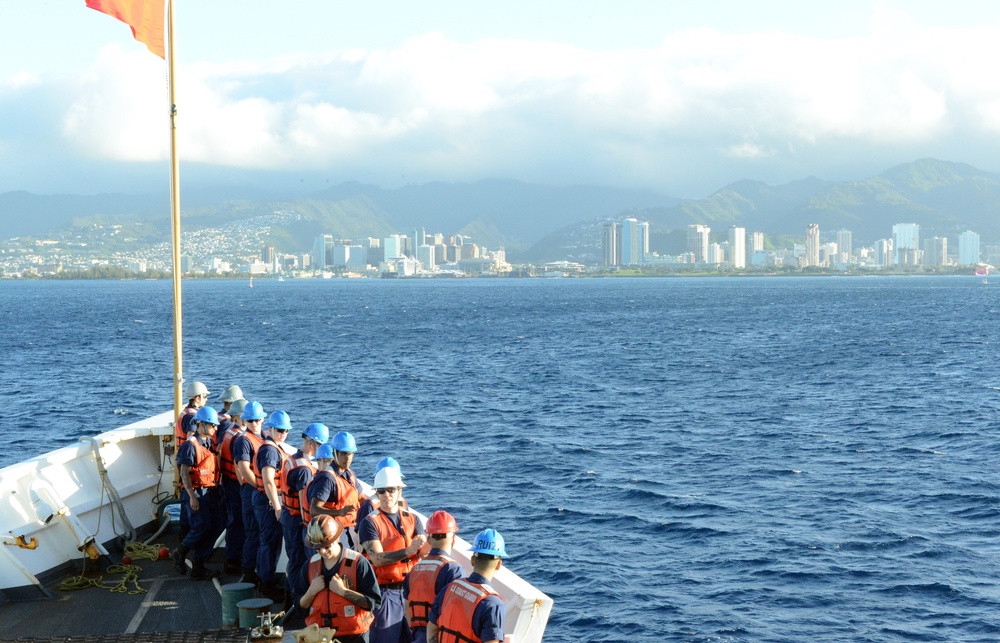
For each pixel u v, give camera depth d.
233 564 11.98
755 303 186.25
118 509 13.03
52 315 146.75
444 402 51.09
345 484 9.98
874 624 19.08
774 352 80.12
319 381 60.53
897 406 48.00
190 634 8.63
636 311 157.75
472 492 30.11
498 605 7.28
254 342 93.00
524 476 32.41
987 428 40.84
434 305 188.25
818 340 92.44
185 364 71.56
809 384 57.88
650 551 23.92
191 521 11.89
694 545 24.34
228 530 11.90
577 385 58.62
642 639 18.56
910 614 19.55
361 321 130.50
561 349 85.31
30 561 11.41
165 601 11.07
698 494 29.58
